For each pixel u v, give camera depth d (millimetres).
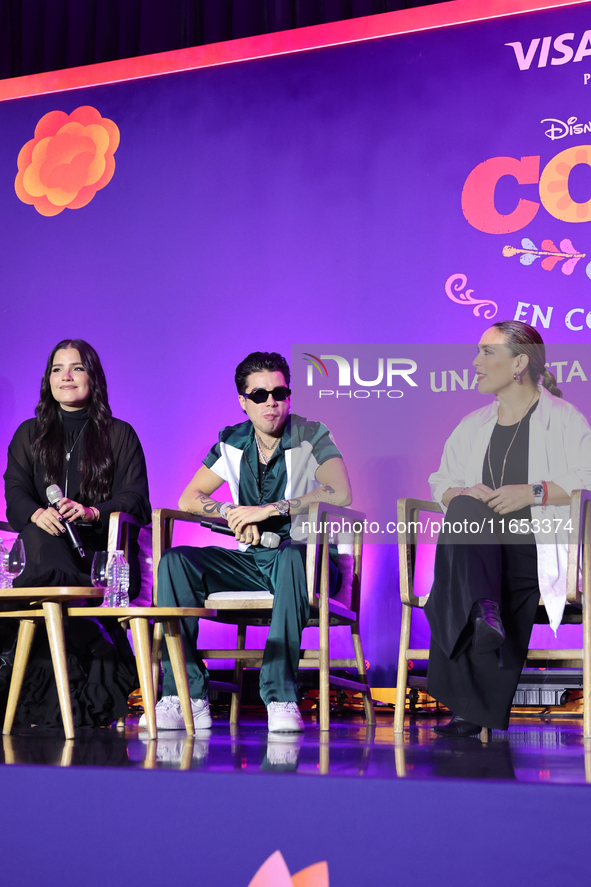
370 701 3086
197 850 1479
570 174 3928
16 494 3168
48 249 4590
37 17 4875
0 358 4570
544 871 1314
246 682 3979
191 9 4574
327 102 4281
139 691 3904
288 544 2850
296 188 4273
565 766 1633
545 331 3883
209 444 4250
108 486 3283
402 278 4078
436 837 1370
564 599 2408
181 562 2875
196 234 4395
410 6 4305
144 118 4543
